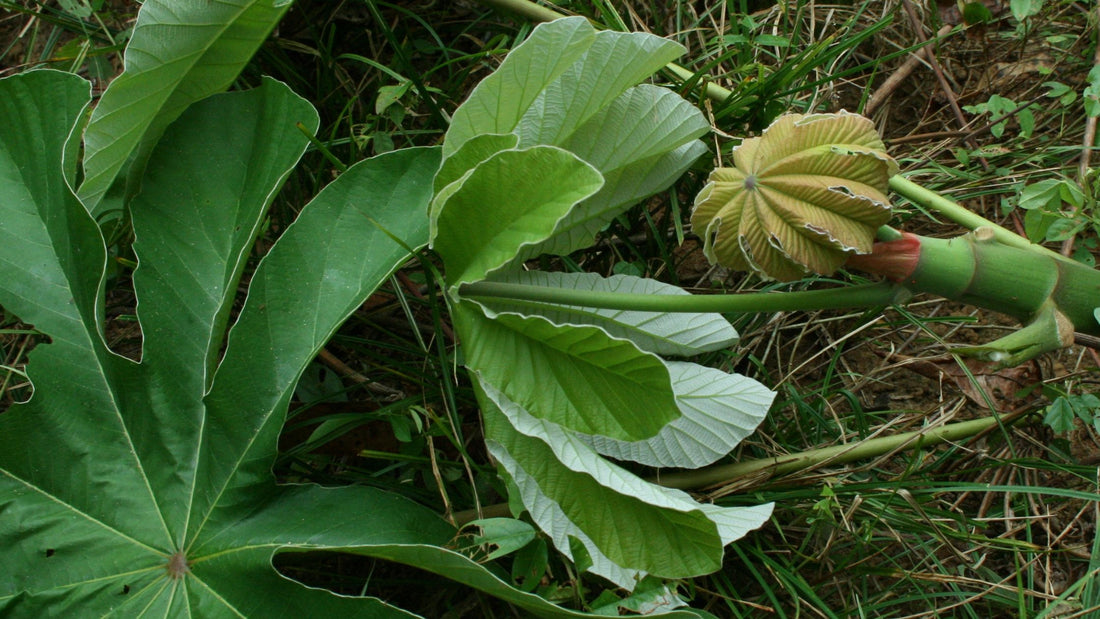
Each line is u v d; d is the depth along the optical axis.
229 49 0.91
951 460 1.07
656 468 1.00
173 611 0.85
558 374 0.87
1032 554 1.02
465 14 1.16
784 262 0.85
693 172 1.08
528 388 0.87
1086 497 0.97
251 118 0.94
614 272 1.08
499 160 0.84
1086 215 1.01
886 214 0.84
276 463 0.98
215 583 0.85
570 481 0.87
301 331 0.89
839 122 0.84
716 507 0.90
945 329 1.12
